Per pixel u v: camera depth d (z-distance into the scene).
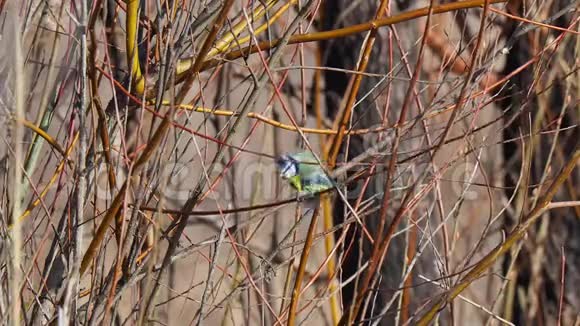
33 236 9.28
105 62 9.17
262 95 11.63
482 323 12.66
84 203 8.70
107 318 8.20
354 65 11.67
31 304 9.22
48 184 8.92
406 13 8.70
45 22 9.06
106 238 9.26
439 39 11.10
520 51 11.06
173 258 8.80
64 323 7.92
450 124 7.82
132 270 8.74
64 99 9.60
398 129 7.70
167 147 8.77
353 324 8.80
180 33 9.22
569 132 11.57
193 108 8.90
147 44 8.61
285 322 10.02
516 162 11.80
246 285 9.39
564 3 10.99
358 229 10.58
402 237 10.71
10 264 8.22
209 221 10.55
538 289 12.80
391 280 10.90
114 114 9.02
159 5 8.68
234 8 9.96
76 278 8.30
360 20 11.75
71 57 8.93
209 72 10.87
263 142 11.34
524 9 9.55
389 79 9.56
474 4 8.69
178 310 11.34
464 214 12.79
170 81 8.45
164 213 9.02
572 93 11.29
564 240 12.70
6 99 8.34
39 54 9.19
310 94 11.98
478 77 8.70
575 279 12.66
